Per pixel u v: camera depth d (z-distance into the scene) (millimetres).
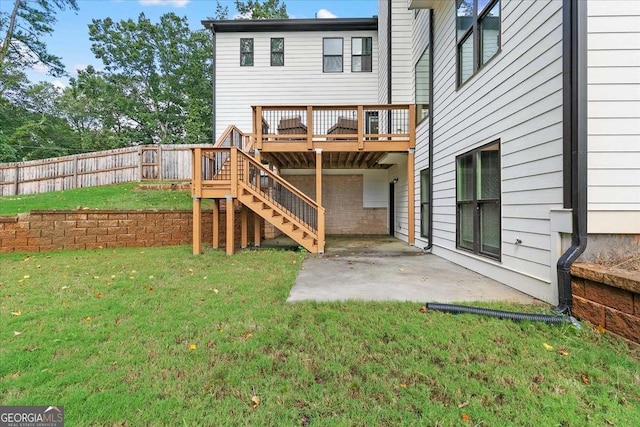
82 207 7664
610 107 2957
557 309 2998
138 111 23812
